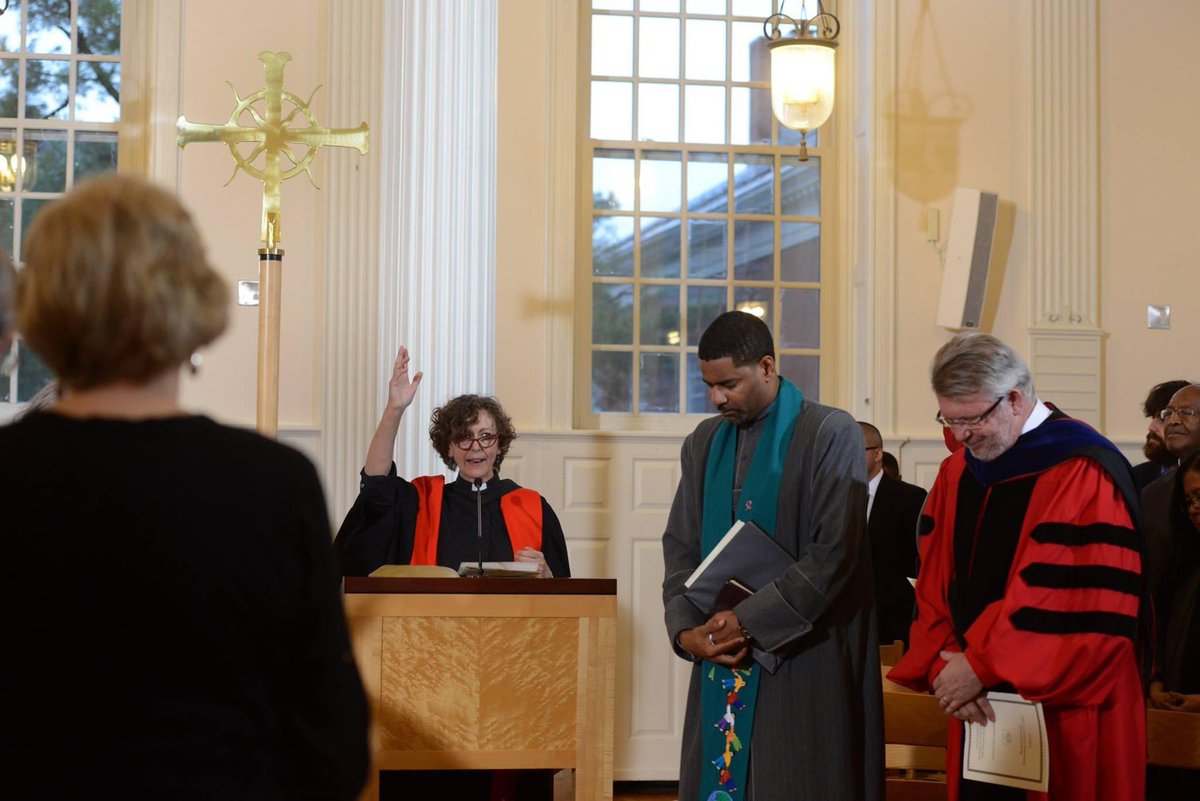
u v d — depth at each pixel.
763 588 2.86
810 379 5.78
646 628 5.38
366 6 5.27
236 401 5.16
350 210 5.21
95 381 1.33
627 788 5.43
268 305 3.63
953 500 2.89
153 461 1.29
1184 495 3.17
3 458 1.28
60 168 5.34
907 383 5.57
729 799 2.89
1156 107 5.81
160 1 5.21
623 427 5.63
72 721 1.24
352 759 1.34
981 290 5.49
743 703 2.90
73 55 5.36
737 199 5.80
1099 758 2.60
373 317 5.18
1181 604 3.16
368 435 5.15
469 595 2.64
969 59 5.67
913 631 2.94
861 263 5.67
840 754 2.86
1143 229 5.77
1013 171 5.68
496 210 5.39
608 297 5.68
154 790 1.23
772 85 5.07
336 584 1.37
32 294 1.31
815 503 2.90
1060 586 2.59
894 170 5.60
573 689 2.65
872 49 5.62
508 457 5.33
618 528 5.38
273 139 3.68
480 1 5.38
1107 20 5.80
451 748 2.62
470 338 5.28
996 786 2.70
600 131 5.72
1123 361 5.73
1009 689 2.63
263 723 1.31
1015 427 2.72
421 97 5.30
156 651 1.25
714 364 2.99
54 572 1.25
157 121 5.18
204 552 1.27
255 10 5.25
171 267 1.32
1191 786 2.97
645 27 5.78
